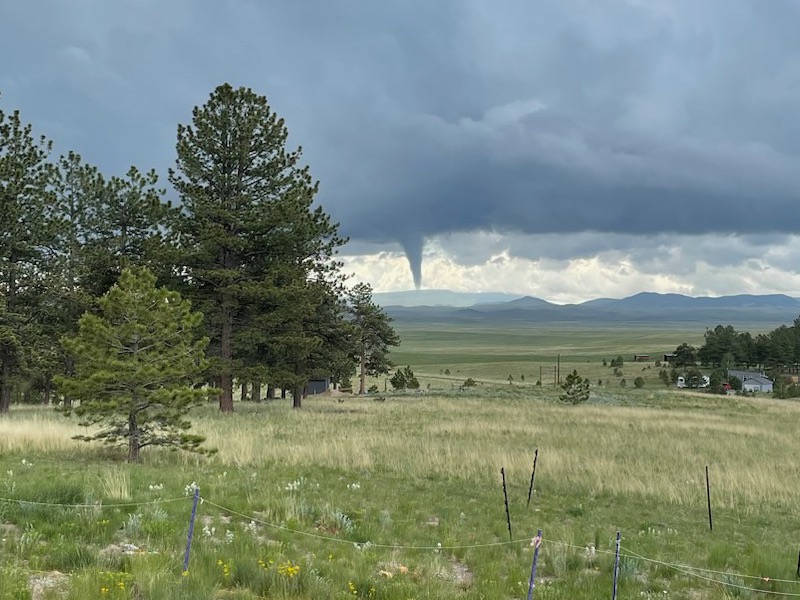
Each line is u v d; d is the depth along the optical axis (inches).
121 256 1509.6
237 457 782.5
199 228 1456.7
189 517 438.3
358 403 2033.7
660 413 1823.3
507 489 740.0
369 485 690.8
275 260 1517.0
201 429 1019.9
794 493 770.8
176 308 757.3
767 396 4392.2
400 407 1846.7
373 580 340.5
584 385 2108.8
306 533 435.5
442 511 584.4
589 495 735.7
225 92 1496.1
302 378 1541.6
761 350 6117.1
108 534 377.4
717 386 4557.1
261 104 1523.1
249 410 1582.2
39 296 1485.0
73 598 261.3
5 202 1333.7
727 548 503.2
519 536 508.7
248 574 325.1
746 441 1254.3
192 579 299.1
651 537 543.2
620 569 421.1
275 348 1497.3
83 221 1728.6
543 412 1743.4
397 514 548.1
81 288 1539.1
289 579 322.3
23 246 1421.0
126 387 723.4
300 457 821.2
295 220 1482.5
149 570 300.7
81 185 1720.0
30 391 2194.9
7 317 1348.4
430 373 7185.0
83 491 466.6
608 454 1003.3
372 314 2800.2
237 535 399.9
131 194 1753.2
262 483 614.5
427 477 787.4
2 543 343.9
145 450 793.6
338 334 1830.7
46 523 385.7
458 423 1371.8
